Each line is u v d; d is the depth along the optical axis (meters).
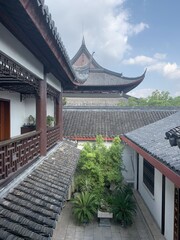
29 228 3.47
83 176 10.87
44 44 4.91
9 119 8.92
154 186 9.39
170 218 7.49
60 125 10.67
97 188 10.66
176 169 4.50
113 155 11.08
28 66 5.32
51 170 6.12
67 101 21.77
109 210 9.23
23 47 4.96
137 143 8.81
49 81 7.74
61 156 8.09
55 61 6.29
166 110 17.28
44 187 4.91
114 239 8.27
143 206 10.60
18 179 4.78
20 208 3.85
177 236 6.80
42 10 3.37
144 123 15.70
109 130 14.59
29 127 10.33
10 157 4.61
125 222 9.08
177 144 4.13
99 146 11.52
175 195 7.01
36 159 6.34
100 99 22.19
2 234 3.16
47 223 3.70
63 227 9.01
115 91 22.55
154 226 8.77
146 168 10.85
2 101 8.63
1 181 4.15
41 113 6.74
